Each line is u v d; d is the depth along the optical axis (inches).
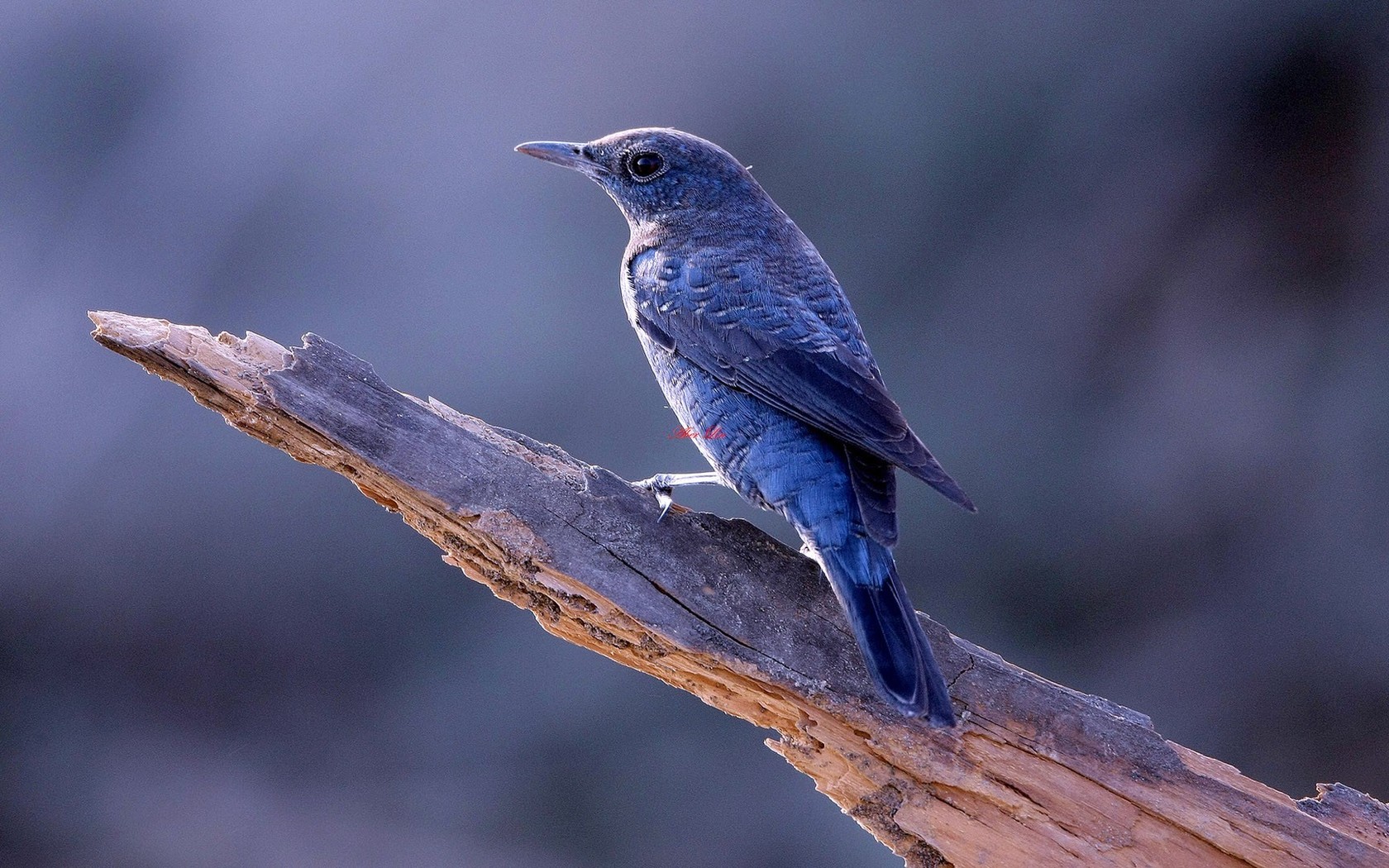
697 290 324.5
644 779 500.4
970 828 275.7
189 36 565.6
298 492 521.3
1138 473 553.9
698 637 273.7
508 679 509.0
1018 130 573.6
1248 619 541.0
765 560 279.9
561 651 510.0
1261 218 562.9
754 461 301.3
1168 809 271.0
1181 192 565.9
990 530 547.8
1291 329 558.3
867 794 279.4
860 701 273.1
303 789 494.9
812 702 274.4
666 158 349.7
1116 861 272.4
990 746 272.8
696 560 276.2
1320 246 557.9
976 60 574.6
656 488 320.2
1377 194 548.4
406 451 267.4
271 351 263.6
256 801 489.7
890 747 273.9
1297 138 558.9
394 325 547.5
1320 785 283.0
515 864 486.0
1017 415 556.4
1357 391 543.8
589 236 559.2
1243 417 550.6
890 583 272.2
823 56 579.5
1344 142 552.4
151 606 510.0
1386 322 546.6
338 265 553.0
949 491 272.4
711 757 502.3
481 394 539.5
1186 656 541.0
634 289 337.1
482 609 514.6
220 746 501.4
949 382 560.1
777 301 319.9
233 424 268.8
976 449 553.9
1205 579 545.3
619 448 535.2
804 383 299.9
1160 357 562.3
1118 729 272.8
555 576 273.6
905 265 569.6
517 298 553.0
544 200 562.9
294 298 547.8
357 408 265.6
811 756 281.6
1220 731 535.8
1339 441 542.6
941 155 574.2
